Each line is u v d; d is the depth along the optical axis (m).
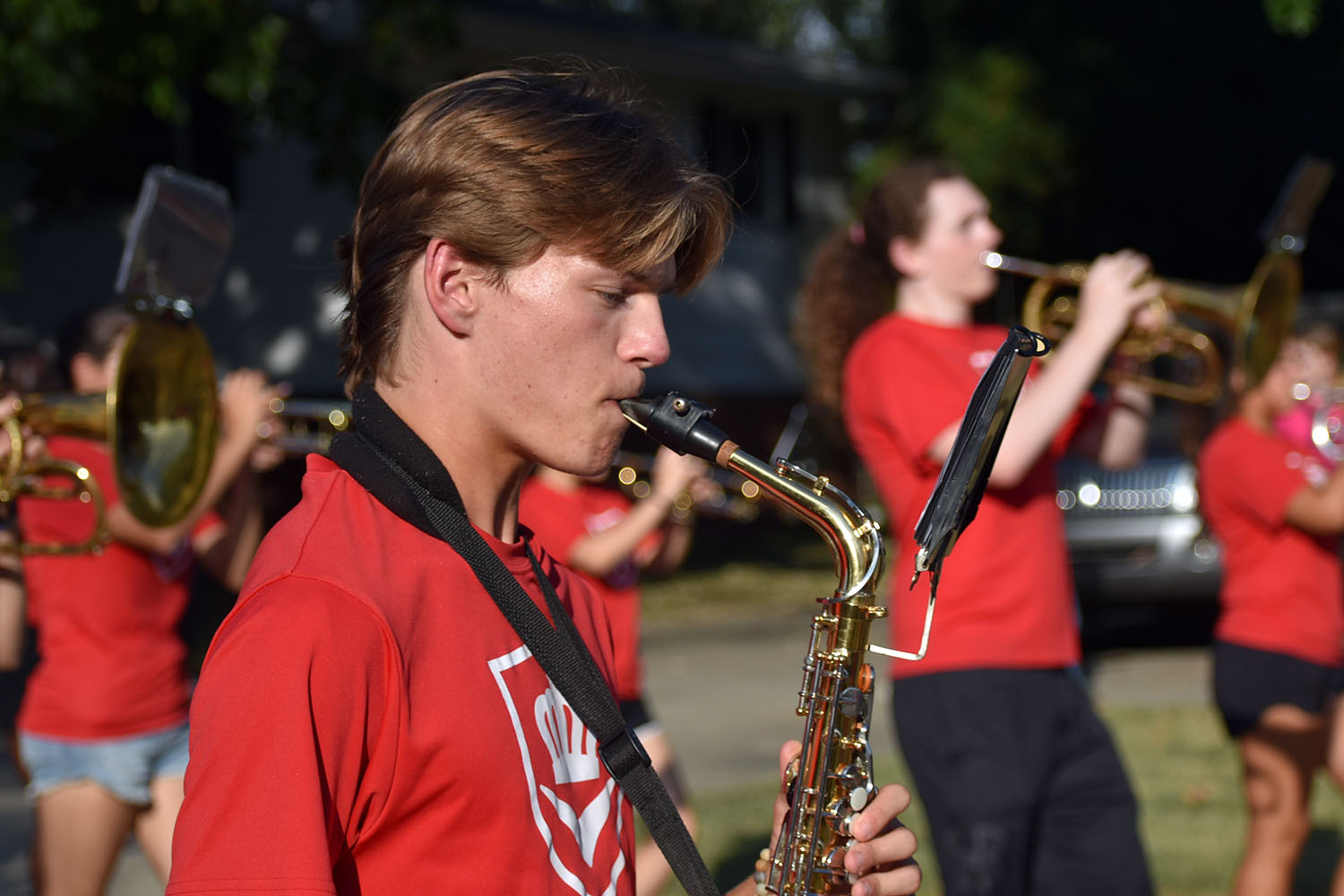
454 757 1.19
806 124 17.75
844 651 1.60
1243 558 4.06
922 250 3.15
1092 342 2.87
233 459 3.54
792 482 1.61
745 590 12.45
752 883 1.67
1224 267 19.88
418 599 1.23
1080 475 8.28
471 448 1.34
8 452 2.93
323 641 1.13
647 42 15.86
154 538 3.18
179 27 9.34
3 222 10.39
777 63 17.08
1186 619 9.29
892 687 2.98
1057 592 2.95
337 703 1.12
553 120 1.30
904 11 19.52
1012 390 1.39
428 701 1.19
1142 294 2.94
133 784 3.18
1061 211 18.81
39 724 3.16
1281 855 3.92
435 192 1.29
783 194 17.50
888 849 1.54
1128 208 18.92
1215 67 18.34
